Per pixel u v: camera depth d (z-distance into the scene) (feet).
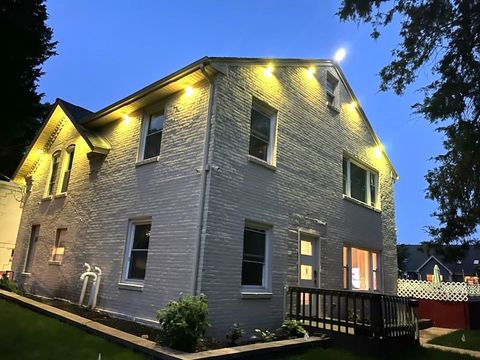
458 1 23.54
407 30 25.61
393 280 47.70
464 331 40.83
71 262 37.47
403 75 27.02
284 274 30.94
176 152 29.66
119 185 34.37
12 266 49.01
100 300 31.83
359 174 45.93
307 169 35.83
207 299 24.77
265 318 28.50
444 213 29.43
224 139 28.09
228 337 25.12
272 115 33.42
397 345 26.78
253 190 29.58
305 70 38.42
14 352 19.48
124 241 31.63
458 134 23.94
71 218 39.81
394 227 50.75
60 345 20.95
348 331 26.66
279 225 31.35
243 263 28.27
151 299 27.48
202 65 27.81
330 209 38.06
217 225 26.30
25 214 50.37
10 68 52.13
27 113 59.52
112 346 21.25
